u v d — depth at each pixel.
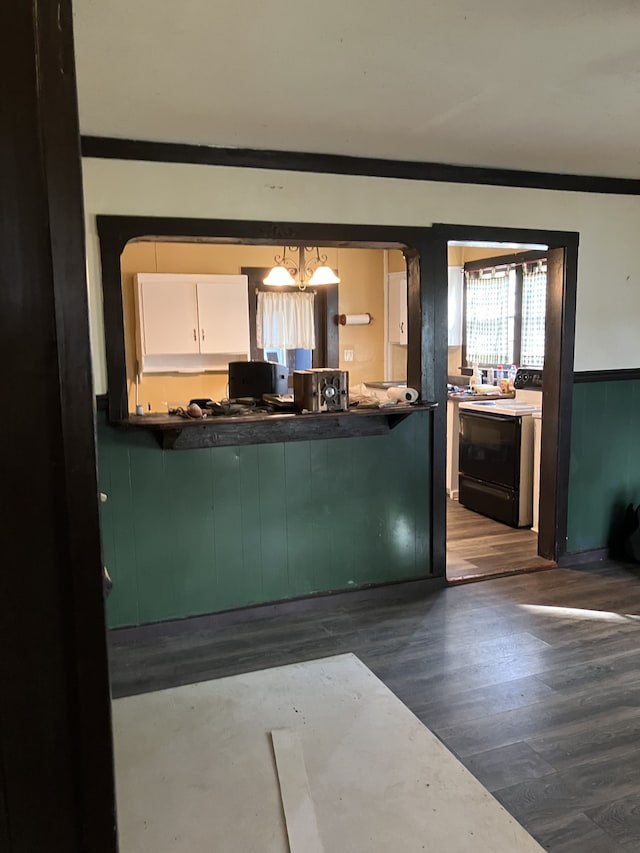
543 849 1.88
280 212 3.30
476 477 5.50
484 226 3.73
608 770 2.22
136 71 2.24
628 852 1.86
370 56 2.14
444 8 1.81
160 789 2.15
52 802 0.74
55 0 0.65
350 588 3.70
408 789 2.13
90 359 0.69
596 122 2.86
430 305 3.68
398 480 3.75
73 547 0.71
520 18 1.88
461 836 1.93
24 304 0.67
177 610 3.38
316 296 6.60
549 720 2.51
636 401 4.34
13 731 0.72
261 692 2.74
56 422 0.69
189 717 2.57
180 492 3.32
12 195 0.66
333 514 3.63
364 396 3.91
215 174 3.18
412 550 3.83
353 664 2.97
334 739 2.41
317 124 2.85
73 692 0.73
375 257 6.74
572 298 4.02
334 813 2.03
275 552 3.53
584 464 4.25
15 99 0.65
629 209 4.12
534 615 3.48
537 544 4.53
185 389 6.12
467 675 2.86
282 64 2.20
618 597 3.71
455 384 6.59
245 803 2.09
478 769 2.23
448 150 3.29
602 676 2.84
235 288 5.95
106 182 3.02
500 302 6.17
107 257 3.05
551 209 3.89
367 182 3.45
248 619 3.47
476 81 2.36
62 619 0.72
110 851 0.77
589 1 1.79
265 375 4.08
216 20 1.87
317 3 1.78
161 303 5.78
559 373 4.07
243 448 3.41
